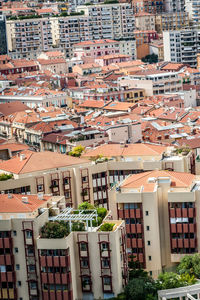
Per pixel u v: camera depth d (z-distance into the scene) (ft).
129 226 647.15
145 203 641.81
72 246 581.94
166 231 655.35
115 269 581.94
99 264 583.17
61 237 573.33
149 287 596.70
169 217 648.38
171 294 595.47
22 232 582.35
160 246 653.71
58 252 572.92
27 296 591.78
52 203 617.21
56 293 578.66
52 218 593.83
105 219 623.36
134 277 620.08
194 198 641.40
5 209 592.19
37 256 582.76
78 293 591.78
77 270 588.50
